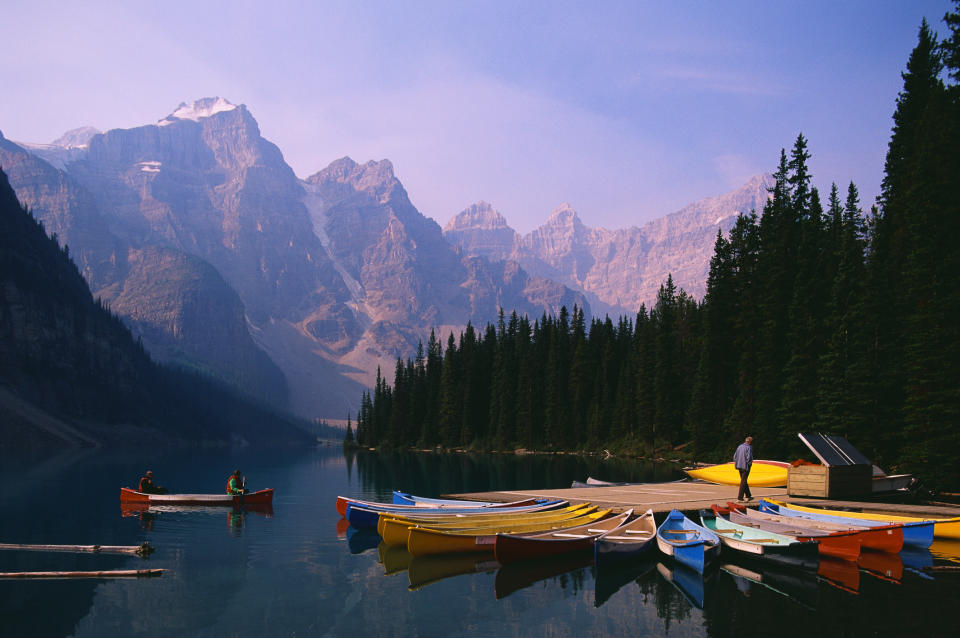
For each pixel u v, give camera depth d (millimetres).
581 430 110125
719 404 68250
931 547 22141
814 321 49000
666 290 96438
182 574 18422
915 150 44875
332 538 24281
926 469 33844
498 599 16109
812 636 13273
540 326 139250
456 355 140500
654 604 15633
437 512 25516
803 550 18969
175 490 46406
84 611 14820
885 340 43375
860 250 49406
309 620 14461
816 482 27453
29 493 40969
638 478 51281
